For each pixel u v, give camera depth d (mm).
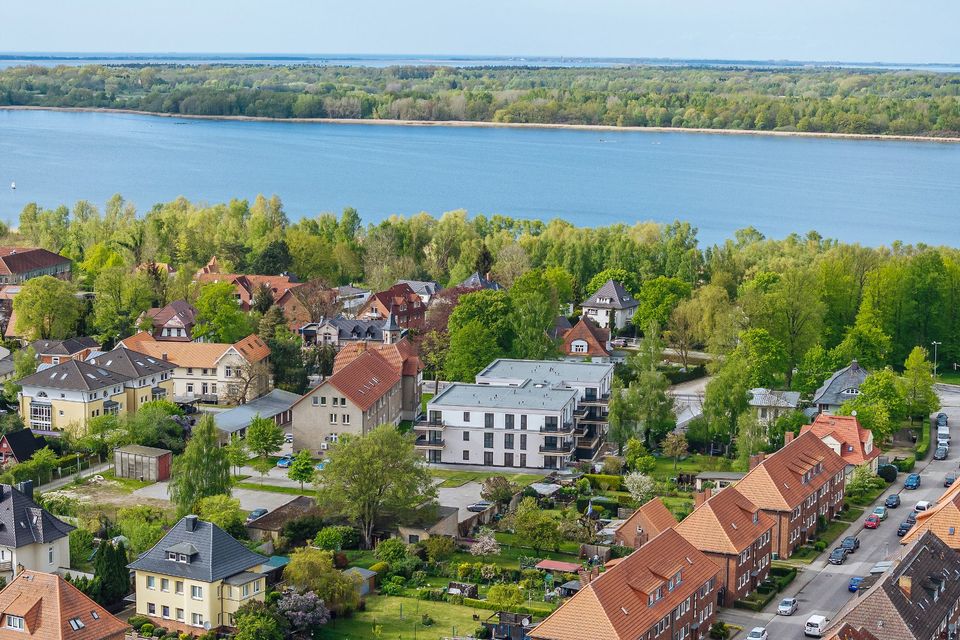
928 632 120875
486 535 161000
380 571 151125
